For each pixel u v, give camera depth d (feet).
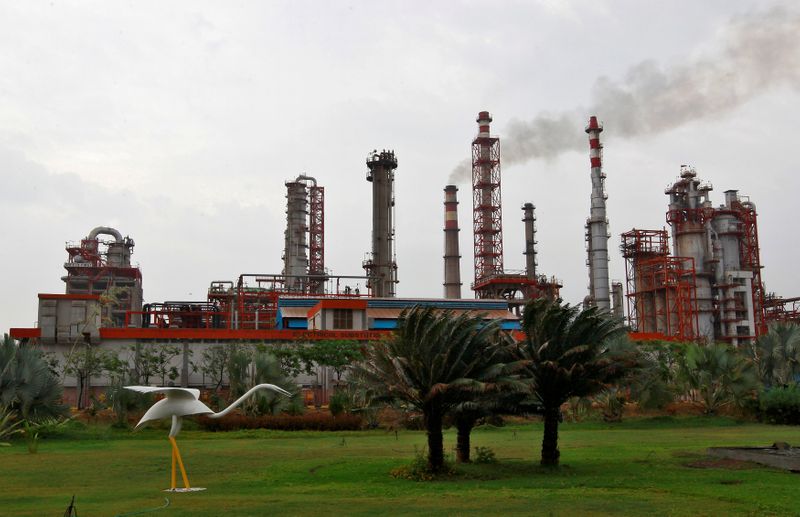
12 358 144.87
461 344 93.45
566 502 70.79
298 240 476.54
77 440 149.07
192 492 79.82
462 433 107.34
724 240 451.12
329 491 80.02
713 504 69.41
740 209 456.86
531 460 111.14
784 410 197.16
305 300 308.60
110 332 236.22
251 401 178.60
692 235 444.96
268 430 169.27
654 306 428.97
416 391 93.40
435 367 91.76
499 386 92.79
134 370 222.69
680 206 453.99
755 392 214.28
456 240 472.85
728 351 217.56
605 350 111.14
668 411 216.13
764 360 217.56
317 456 118.11
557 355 104.01
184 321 330.13
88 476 95.14
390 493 77.87
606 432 174.91
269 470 99.09
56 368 225.35
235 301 364.79
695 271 429.79
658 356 231.30
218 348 224.53
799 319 462.19
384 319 287.89
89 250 534.37
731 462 104.37
